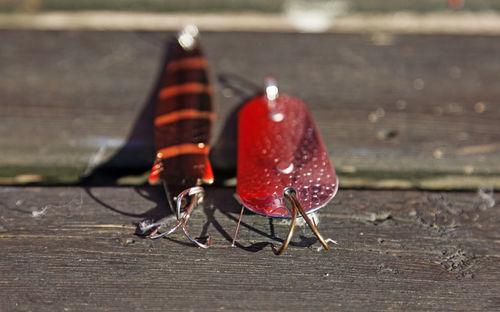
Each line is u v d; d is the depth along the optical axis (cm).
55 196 37
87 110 40
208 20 43
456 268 35
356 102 40
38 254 35
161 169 37
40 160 38
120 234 36
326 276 35
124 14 43
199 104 39
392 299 35
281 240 36
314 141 37
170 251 35
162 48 42
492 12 43
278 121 37
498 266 35
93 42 42
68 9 43
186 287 35
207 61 41
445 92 40
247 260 35
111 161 38
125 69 41
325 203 35
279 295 35
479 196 37
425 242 36
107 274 35
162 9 43
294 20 43
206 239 36
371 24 43
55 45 42
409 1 43
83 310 34
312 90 40
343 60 41
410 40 42
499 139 39
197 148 37
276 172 36
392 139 39
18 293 35
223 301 35
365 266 35
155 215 36
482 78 41
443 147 38
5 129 39
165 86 40
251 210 36
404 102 40
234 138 39
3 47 42
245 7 43
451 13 43
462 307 35
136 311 34
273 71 41
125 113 39
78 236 36
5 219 36
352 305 35
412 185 38
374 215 36
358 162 38
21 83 40
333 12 43
